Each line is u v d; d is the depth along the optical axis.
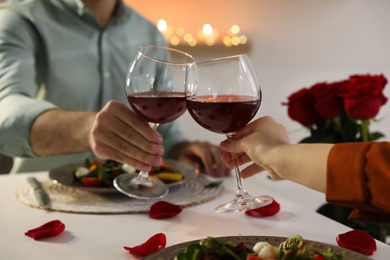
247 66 0.80
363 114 1.11
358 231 0.78
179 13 3.35
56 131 1.16
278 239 0.69
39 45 1.68
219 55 3.35
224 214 0.94
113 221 0.90
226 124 0.79
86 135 1.10
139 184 1.01
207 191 1.08
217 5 3.35
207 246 0.58
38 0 1.70
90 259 0.73
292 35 3.39
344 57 3.40
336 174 0.65
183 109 0.92
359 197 0.63
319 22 3.37
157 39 1.92
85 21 1.75
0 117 1.24
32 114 1.21
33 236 0.81
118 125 0.95
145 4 3.32
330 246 0.66
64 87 1.71
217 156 1.27
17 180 1.17
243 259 0.59
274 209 0.93
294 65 3.41
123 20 1.85
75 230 0.85
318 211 1.14
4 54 1.51
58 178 1.09
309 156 0.69
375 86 1.10
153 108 0.89
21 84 1.43
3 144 1.24
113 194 1.05
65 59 1.71
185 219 0.92
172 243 0.80
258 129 0.79
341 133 1.18
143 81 0.89
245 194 0.86
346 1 3.33
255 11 3.36
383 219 0.71
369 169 0.63
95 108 1.78
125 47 1.82
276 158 0.73
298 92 1.18
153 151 0.96
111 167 1.14
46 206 0.97
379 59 3.38
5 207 0.98
